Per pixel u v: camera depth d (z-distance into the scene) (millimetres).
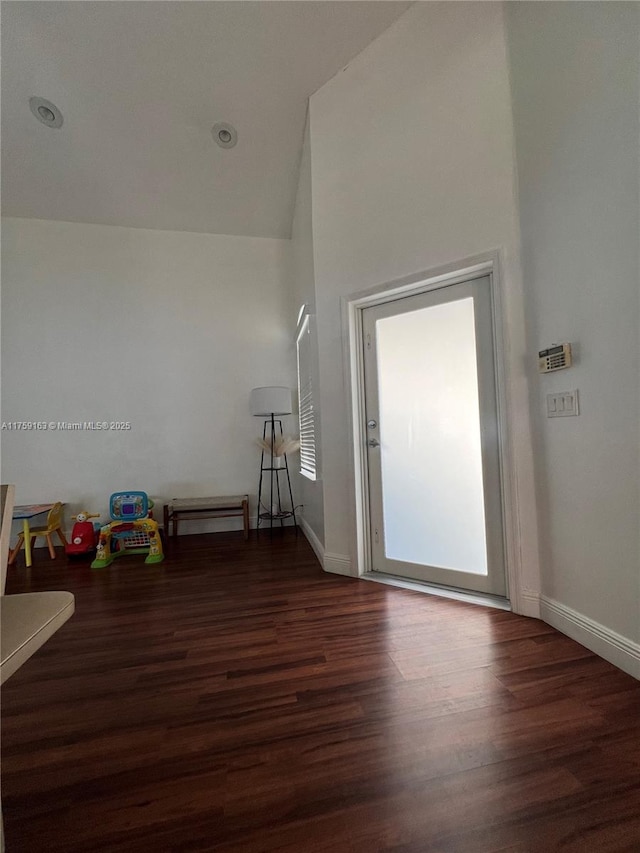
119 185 3584
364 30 2389
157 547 3227
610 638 1534
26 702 1421
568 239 1672
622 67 1401
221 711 1344
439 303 2301
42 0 2250
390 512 2553
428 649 1684
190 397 4152
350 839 890
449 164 2150
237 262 4301
